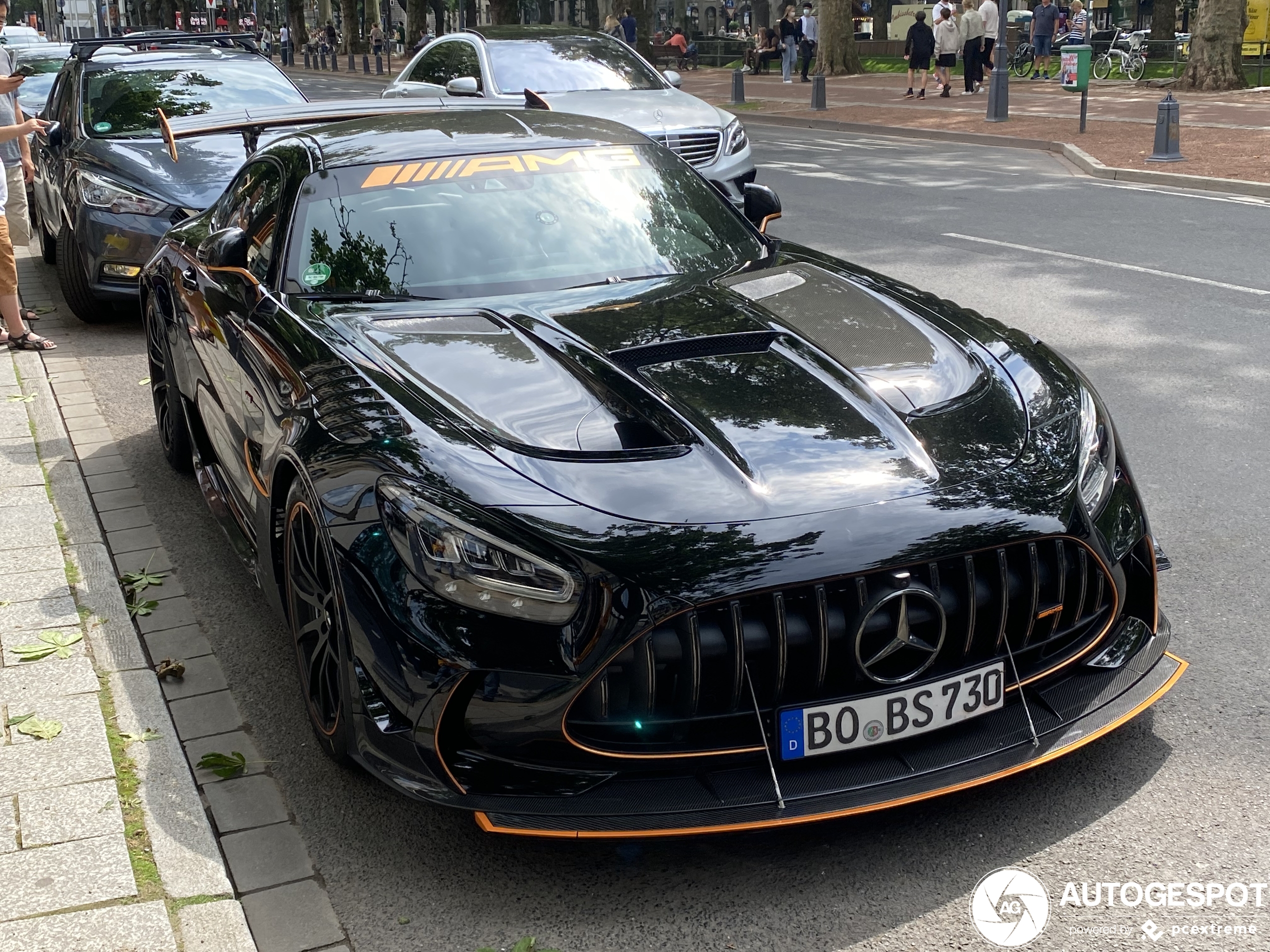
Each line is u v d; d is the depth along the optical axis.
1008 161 16.06
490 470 2.69
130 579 4.28
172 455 5.23
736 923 2.53
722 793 2.56
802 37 34.03
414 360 3.19
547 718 2.53
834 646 2.58
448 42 12.24
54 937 2.41
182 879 2.61
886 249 9.74
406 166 4.12
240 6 81.69
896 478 2.73
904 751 2.70
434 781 2.60
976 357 3.30
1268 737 3.09
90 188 7.63
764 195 4.58
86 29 42.47
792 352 3.21
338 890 2.68
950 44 25.67
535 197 4.07
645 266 3.90
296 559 3.12
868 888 2.61
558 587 2.51
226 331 3.92
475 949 2.49
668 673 2.55
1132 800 2.86
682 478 2.68
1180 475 4.92
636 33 38.75
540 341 3.28
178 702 3.49
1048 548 2.78
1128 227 10.63
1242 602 3.83
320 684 3.04
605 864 2.73
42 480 5.03
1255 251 9.35
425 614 2.59
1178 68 28.84
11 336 7.36
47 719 3.22
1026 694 2.85
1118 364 6.44
